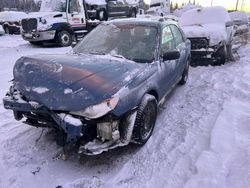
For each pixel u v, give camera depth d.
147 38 4.96
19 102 3.68
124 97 3.61
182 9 28.97
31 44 15.91
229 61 10.00
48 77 3.61
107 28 5.32
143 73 4.14
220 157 3.65
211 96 6.21
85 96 3.39
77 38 15.98
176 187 3.30
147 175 3.59
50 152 4.09
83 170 3.73
